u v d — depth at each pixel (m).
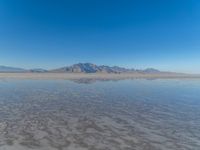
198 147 11.21
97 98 27.77
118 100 26.36
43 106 21.70
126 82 60.25
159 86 47.31
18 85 44.84
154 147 11.20
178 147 11.20
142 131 13.86
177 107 22.08
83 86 45.03
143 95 31.17
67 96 29.11
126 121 16.33
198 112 19.69
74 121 16.12
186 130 14.11
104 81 63.88
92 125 15.13
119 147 11.13
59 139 12.16
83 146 11.19
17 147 10.92
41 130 13.77
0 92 32.31
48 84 48.81
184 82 63.75
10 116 17.28
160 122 16.12
